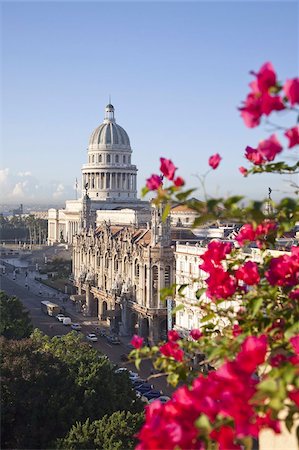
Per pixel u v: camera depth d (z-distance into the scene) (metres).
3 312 97.62
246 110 9.75
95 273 157.88
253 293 14.62
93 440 48.34
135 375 91.12
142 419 51.00
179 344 14.78
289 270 14.34
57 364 64.00
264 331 13.63
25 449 52.44
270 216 13.39
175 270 117.12
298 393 9.88
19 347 65.12
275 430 9.94
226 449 9.53
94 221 189.62
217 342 13.90
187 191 11.56
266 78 9.54
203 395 9.79
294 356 12.34
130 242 132.75
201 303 16.42
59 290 196.25
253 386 9.77
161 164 11.97
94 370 61.69
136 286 128.25
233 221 12.05
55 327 138.00
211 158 13.12
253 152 14.67
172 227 137.25
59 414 54.53
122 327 130.38
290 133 10.34
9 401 56.19
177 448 9.73
